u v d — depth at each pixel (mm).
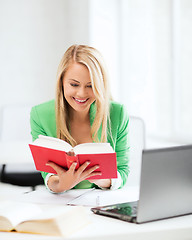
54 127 1755
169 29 2947
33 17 4359
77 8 4070
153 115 3250
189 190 1206
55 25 4422
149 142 2971
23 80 4383
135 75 3521
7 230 1097
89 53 1580
